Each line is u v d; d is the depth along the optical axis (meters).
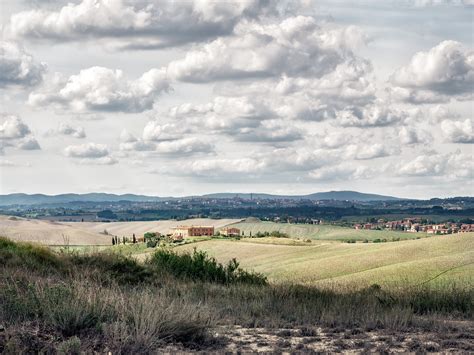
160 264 25.64
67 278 17.45
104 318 10.84
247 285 21.44
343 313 13.77
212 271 25.53
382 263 72.38
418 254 73.88
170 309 11.30
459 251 70.25
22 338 9.12
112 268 22.52
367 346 10.38
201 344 10.55
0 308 10.80
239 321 13.32
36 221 149.12
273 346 10.41
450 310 15.59
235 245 131.88
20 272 17.23
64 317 10.13
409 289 17.33
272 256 111.50
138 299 12.38
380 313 13.76
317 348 10.30
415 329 12.47
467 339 11.33
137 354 9.20
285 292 17.27
